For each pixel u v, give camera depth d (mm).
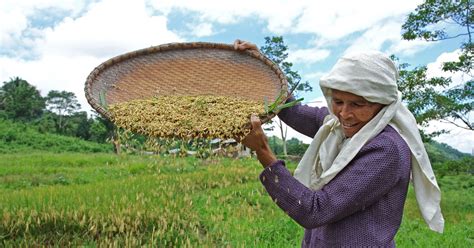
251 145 2453
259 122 2426
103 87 3398
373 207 2326
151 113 3117
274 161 2381
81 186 12344
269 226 7809
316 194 2271
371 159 2242
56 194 10094
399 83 14461
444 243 7180
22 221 7512
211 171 15078
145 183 12445
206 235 7508
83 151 51969
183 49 3752
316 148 2537
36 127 60656
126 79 3568
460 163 14148
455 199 14797
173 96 3537
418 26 14367
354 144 2289
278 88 3330
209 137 2828
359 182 2229
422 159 2354
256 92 3457
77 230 7512
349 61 2262
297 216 2281
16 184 16734
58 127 72188
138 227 7809
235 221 8328
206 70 3689
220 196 11805
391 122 2373
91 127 65000
